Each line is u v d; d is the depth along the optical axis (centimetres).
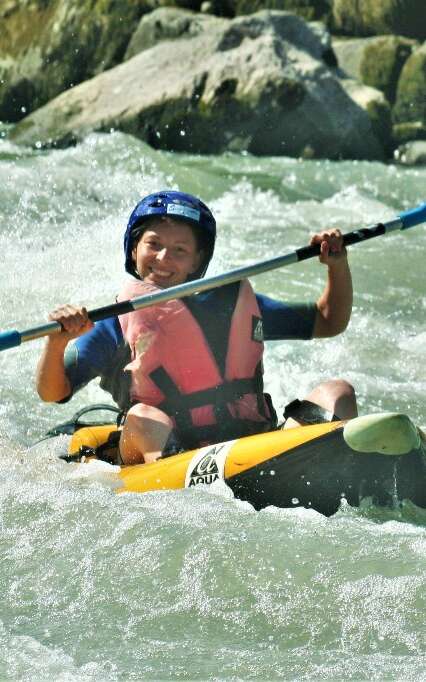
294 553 1104
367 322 2202
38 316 2114
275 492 1249
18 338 1309
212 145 4597
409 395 1820
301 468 1235
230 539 1129
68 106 4681
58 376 1341
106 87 4750
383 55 5412
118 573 1089
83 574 1091
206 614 1022
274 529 1159
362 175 4084
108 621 1019
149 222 1441
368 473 1225
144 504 1217
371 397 1798
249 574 1071
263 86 4566
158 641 984
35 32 5525
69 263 2472
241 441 1280
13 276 2361
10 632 999
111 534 1152
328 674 920
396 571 1062
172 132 4609
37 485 1282
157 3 5375
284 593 1041
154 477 1284
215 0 5462
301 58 4731
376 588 1036
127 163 3488
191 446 1374
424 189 3872
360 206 3419
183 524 1163
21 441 1587
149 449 1331
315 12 5634
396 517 1241
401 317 2261
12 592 1068
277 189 3694
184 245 1430
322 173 4094
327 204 3434
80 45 5397
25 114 5500
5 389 1816
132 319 1398
